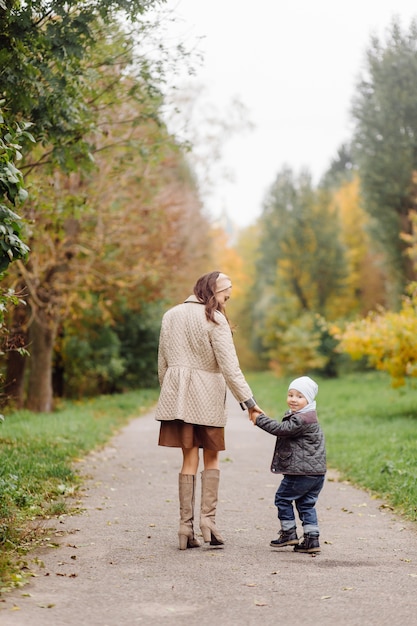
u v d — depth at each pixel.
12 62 8.15
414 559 5.86
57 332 25.58
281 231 52.06
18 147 5.92
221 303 6.48
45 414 18.77
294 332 43.19
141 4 8.99
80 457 11.58
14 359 21.39
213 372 6.27
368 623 4.27
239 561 5.71
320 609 4.53
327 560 5.80
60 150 9.72
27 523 6.84
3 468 8.83
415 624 4.26
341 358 43.00
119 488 9.14
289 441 6.16
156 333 32.84
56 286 19.59
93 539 6.40
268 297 61.50
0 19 8.05
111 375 30.48
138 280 22.67
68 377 29.98
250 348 69.25
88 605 4.58
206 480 6.23
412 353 16.66
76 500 8.20
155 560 5.71
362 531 6.97
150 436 15.78
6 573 5.09
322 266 49.69
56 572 5.32
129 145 13.27
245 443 14.84
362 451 11.73
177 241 26.97
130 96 11.54
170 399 6.16
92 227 21.08
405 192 35.22
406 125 35.09
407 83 34.88
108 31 10.34
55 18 8.77
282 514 6.14
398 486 8.75
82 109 9.44
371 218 37.06
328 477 10.44
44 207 11.88
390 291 38.72
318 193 50.72
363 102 35.88
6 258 5.72
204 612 4.47
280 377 48.06
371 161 35.66
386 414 18.16
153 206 22.19
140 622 4.29
